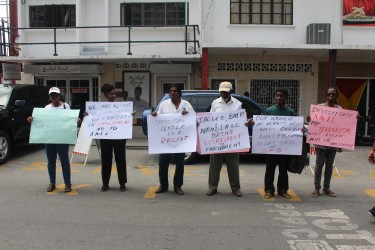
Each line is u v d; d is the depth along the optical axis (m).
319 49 13.74
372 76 15.88
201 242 4.68
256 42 14.91
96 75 16.19
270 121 6.61
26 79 16.64
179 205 6.25
